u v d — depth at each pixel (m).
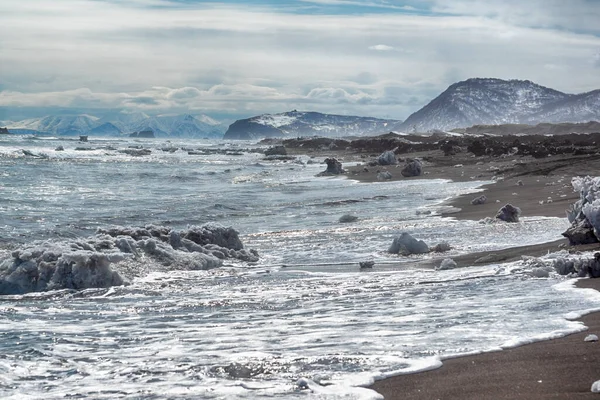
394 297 12.23
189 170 68.50
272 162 90.38
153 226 19.19
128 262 16.41
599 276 13.22
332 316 10.52
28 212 30.08
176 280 15.30
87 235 24.92
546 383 6.26
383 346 8.11
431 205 31.25
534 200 29.84
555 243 18.39
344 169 64.44
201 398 6.32
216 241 19.41
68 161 77.00
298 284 14.48
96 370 7.55
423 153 78.06
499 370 6.80
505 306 10.56
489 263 16.41
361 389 6.36
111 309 11.86
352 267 17.16
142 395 6.50
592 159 49.38
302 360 7.57
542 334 8.29
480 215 26.59
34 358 8.17
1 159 72.88
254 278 15.62
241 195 41.00
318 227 25.97
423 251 18.89
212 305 12.10
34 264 14.41
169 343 8.89
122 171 62.94
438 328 9.10
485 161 61.16
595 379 6.30
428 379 6.64
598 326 8.70
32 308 11.96
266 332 9.41
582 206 18.17
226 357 7.89
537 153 59.88
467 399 5.93
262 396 6.29
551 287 12.30
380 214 29.09
